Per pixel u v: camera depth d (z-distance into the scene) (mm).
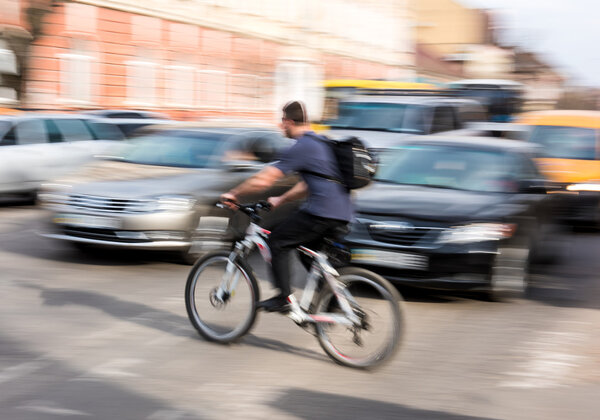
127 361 5395
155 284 7820
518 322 6832
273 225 5750
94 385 4895
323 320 5438
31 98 22094
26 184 13914
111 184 8812
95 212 8578
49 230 8914
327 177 5320
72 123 14953
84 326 6250
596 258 10344
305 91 37719
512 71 56531
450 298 7684
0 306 6820
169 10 27797
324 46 39719
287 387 4961
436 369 5426
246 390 4883
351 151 5336
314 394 4844
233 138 10008
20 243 9977
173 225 8555
